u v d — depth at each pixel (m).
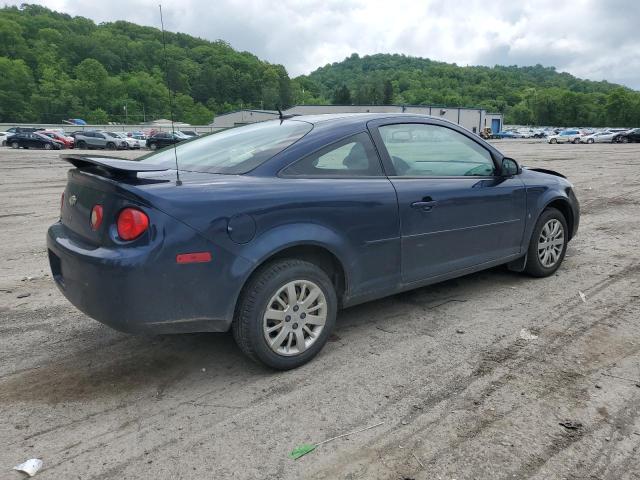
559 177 5.32
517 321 4.04
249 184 3.08
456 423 2.73
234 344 3.73
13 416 2.84
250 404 2.95
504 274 5.24
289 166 3.30
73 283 2.98
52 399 3.02
